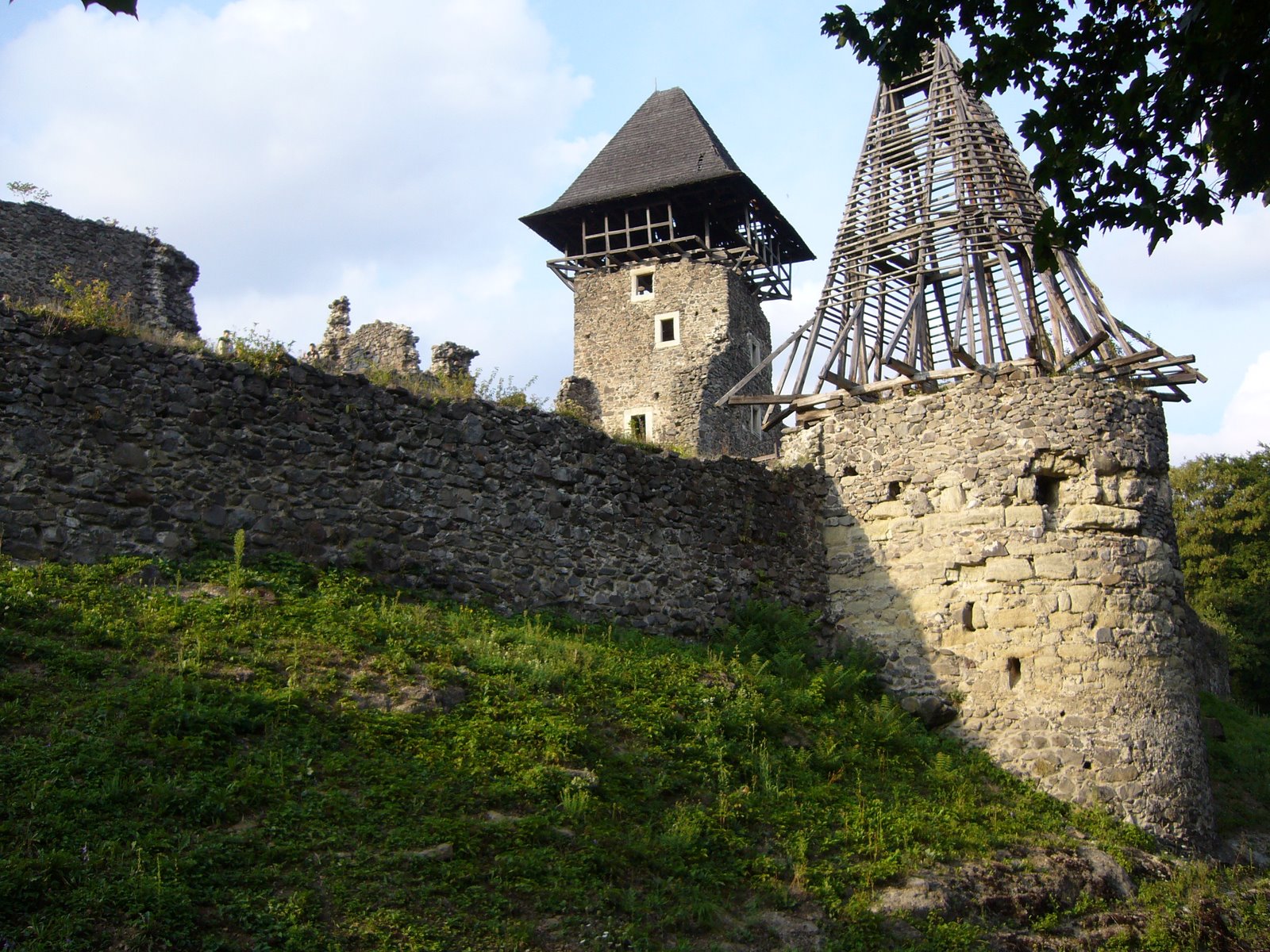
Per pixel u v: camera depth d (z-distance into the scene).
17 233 22.30
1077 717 13.80
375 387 13.18
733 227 39.34
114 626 9.57
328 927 7.20
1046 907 11.09
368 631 10.90
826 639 15.86
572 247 40.41
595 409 37.06
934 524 15.36
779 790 11.20
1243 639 34.03
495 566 13.51
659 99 40.62
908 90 19.98
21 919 6.40
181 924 6.74
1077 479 14.78
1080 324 17.05
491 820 8.78
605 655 12.61
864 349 18.28
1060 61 9.30
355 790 8.59
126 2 5.09
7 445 10.66
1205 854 13.56
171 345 11.98
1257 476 39.16
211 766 8.20
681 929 8.64
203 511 11.59
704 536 15.53
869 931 9.61
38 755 7.71
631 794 9.98
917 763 13.23
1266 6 8.34
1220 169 9.27
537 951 7.68
